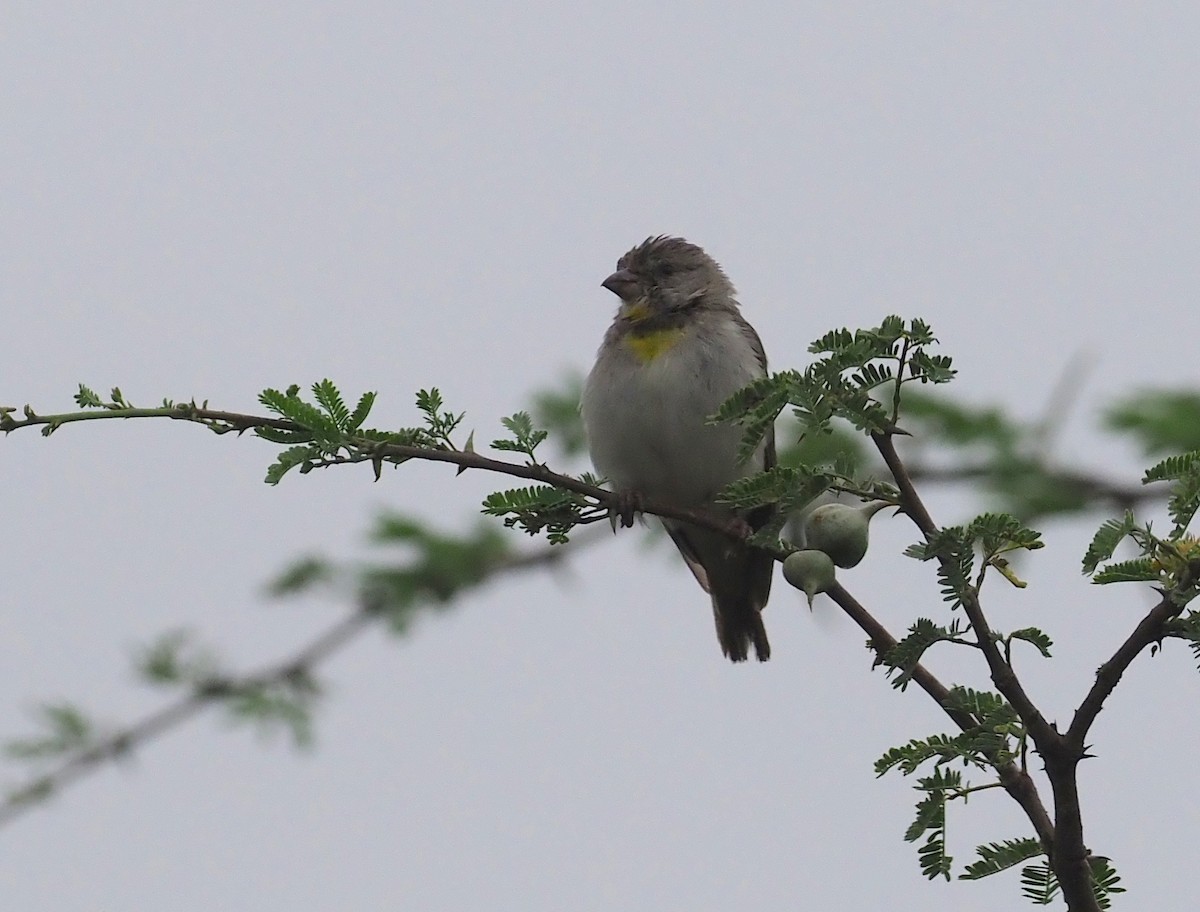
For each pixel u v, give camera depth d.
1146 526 6.74
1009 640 6.77
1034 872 6.88
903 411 10.77
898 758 6.95
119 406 7.46
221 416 7.57
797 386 7.02
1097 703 6.60
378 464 7.76
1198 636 6.50
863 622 7.62
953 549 6.77
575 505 8.70
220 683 11.22
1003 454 10.48
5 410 7.30
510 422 8.68
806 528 7.79
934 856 6.87
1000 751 6.87
